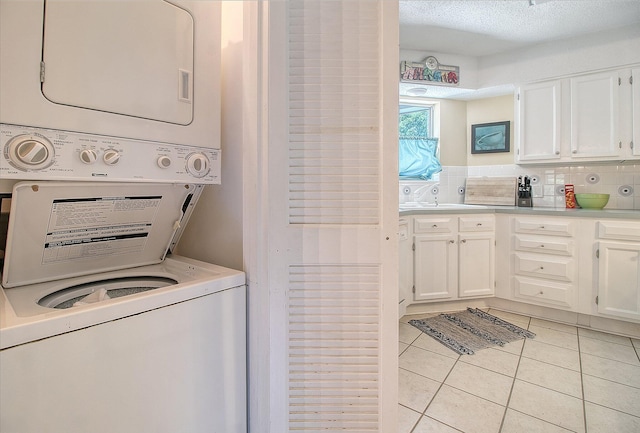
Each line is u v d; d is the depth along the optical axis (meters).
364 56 1.04
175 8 0.96
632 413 1.50
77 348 0.67
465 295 2.79
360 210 1.06
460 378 1.80
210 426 0.93
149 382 0.79
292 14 1.04
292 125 1.04
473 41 2.90
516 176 3.26
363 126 1.05
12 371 0.59
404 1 2.31
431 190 3.46
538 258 2.61
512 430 1.40
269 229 1.04
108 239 1.02
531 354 2.07
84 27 0.77
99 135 0.80
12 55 0.67
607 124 2.65
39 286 0.91
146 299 0.78
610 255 2.33
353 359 1.08
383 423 1.09
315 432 1.09
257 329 1.04
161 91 0.93
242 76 1.14
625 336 2.33
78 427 0.67
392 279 1.07
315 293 1.06
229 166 1.21
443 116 3.50
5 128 0.66
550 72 2.88
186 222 1.24
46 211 0.84
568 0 2.28
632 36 2.56
